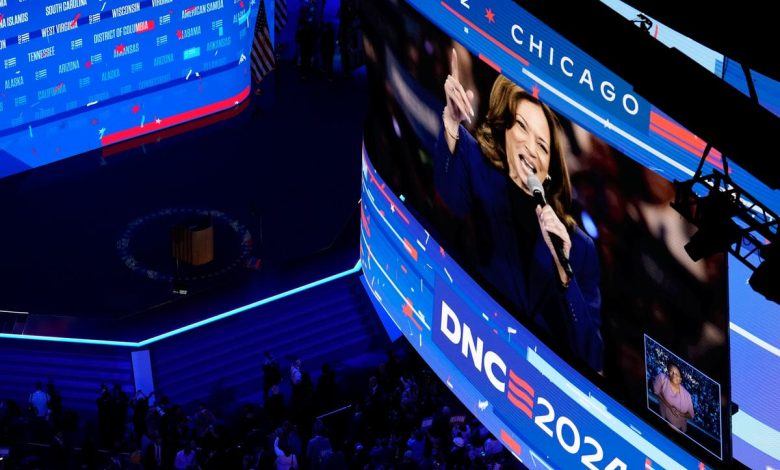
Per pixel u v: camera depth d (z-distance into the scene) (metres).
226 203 26.50
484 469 16.89
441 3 11.86
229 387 23.03
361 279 24.86
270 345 23.84
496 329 12.13
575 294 10.66
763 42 5.56
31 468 19.78
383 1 13.52
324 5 31.20
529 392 11.61
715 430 9.20
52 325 23.83
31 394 21.94
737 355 8.91
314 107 30.00
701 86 6.43
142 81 27.48
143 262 24.97
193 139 28.42
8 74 25.22
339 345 23.92
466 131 11.98
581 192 10.19
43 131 26.52
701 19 5.75
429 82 12.59
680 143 8.94
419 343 14.12
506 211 11.55
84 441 20.02
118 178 27.03
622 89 9.38
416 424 19.70
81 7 25.69
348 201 26.72
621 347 10.20
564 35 7.07
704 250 7.60
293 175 27.47
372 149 15.31
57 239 25.27
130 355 23.58
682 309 9.32
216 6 27.83
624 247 9.83
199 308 24.22
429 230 13.46
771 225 7.55
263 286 24.66
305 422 21.22
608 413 10.48
